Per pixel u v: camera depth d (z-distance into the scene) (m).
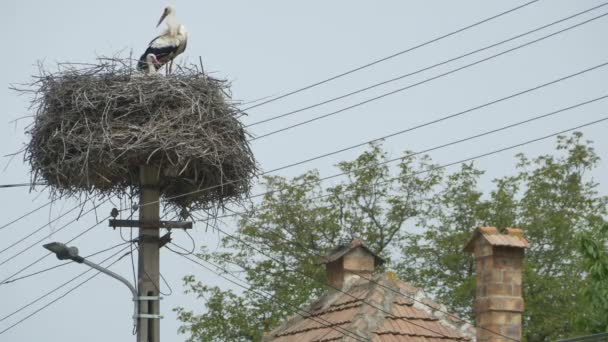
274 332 21.03
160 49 21.31
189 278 35.81
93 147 18.56
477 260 19.38
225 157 19.33
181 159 18.67
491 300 18.95
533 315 35.09
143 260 18.50
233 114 19.83
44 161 19.27
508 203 37.56
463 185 37.94
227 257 36.06
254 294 35.75
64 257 18.11
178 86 19.47
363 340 18.78
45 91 19.47
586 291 21.67
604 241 22.47
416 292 19.94
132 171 19.28
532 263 36.12
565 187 38.03
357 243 21.17
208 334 35.28
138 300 18.36
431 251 37.09
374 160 37.62
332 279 21.30
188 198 19.86
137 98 19.12
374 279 20.25
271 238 36.38
